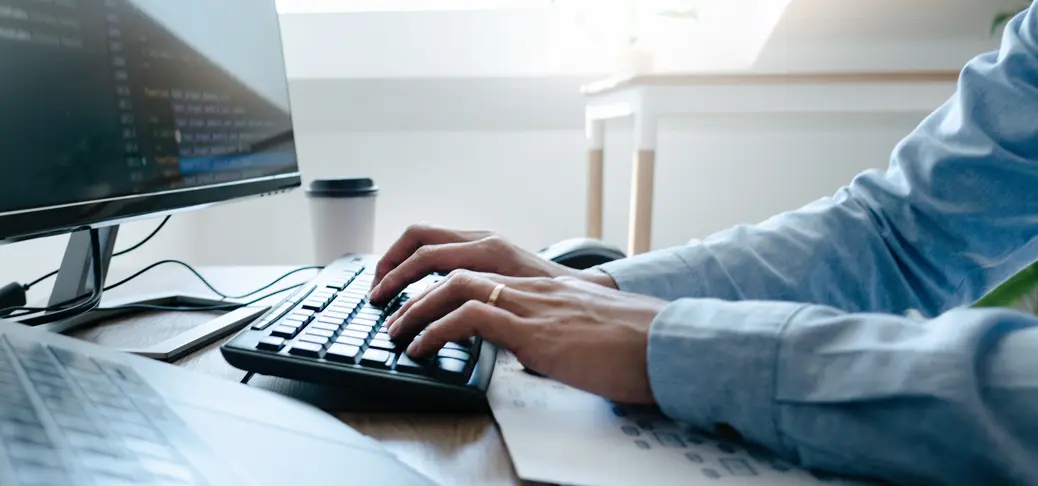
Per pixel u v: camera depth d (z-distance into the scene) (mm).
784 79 1151
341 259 650
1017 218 485
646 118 1152
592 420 312
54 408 204
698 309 312
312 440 224
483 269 466
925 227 512
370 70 1526
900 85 1176
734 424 283
